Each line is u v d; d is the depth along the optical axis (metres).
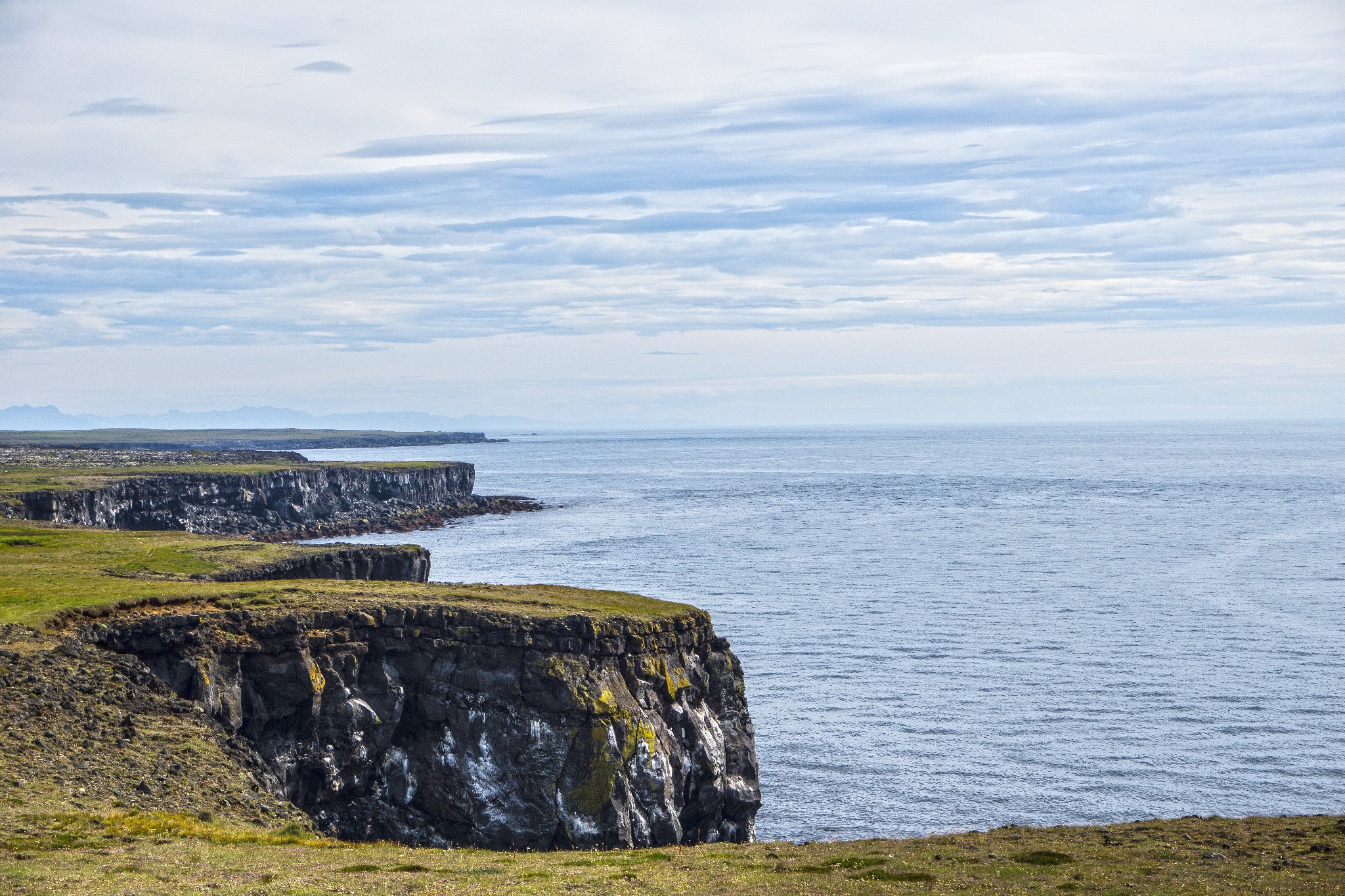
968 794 71.44
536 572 155.75
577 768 59.38
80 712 49.56
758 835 66.25
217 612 60.53
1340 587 142.12
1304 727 82.94
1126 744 80.06
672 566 163.38
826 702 91.25
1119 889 32.03
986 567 163.50
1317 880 33.00
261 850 36.56
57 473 195.00
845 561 169.50
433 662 62.06
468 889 31.34
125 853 33.94
